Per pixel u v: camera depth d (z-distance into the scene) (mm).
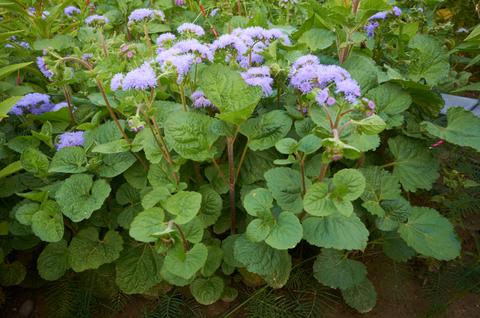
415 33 670
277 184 403
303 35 618
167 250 358
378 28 627
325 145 330
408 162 492
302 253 498
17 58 686
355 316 451
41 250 519
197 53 443
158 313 444
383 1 498
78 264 430
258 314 438
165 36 507
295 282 463
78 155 457
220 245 455
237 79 391
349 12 528
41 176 456
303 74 423
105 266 475
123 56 511
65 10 754
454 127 475
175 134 401
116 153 463
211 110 483
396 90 497
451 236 417
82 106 579
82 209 408
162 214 359
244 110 359
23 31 676
